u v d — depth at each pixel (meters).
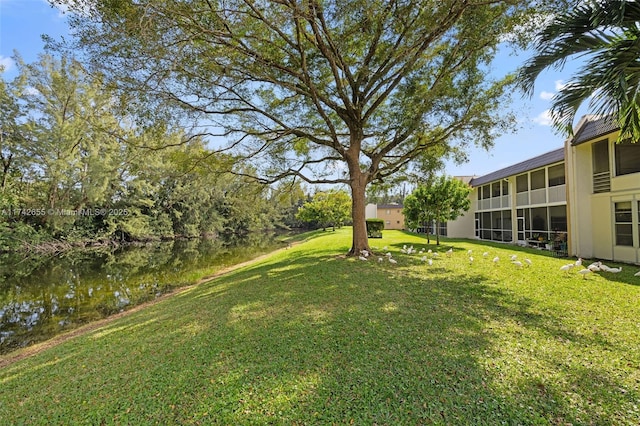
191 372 3.75
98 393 3.56
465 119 10.43
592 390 2.99
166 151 12.48
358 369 3.50
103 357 4.68
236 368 3.73
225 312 6.04
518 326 4.56
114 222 31.19
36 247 25.06
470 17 8.04
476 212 23.53
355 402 2.94
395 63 9.39
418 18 8.12
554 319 4.80
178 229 38.72
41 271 16.70
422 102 9.20
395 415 2.73
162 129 8.98
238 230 50.66
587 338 4.09
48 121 24.73
